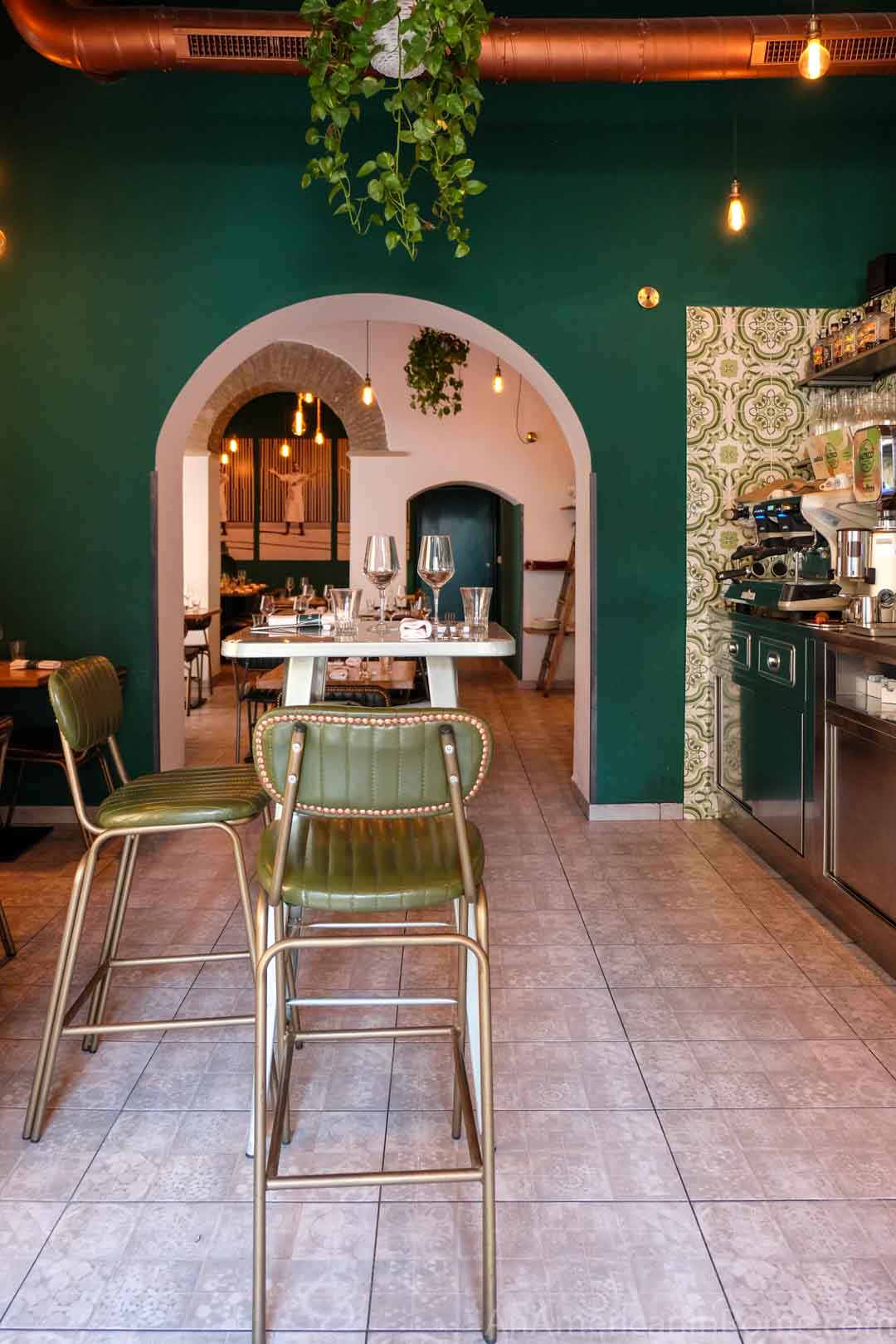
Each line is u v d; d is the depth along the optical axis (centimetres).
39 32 420
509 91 521
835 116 527
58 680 269
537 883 445
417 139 362
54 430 525
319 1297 195
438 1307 192
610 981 341
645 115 525
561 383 534
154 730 533
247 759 702
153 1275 200
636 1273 201
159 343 523
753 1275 201
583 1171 235
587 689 557
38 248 519
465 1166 217
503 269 529
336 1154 240
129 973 344
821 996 328
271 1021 230
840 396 539
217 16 420
